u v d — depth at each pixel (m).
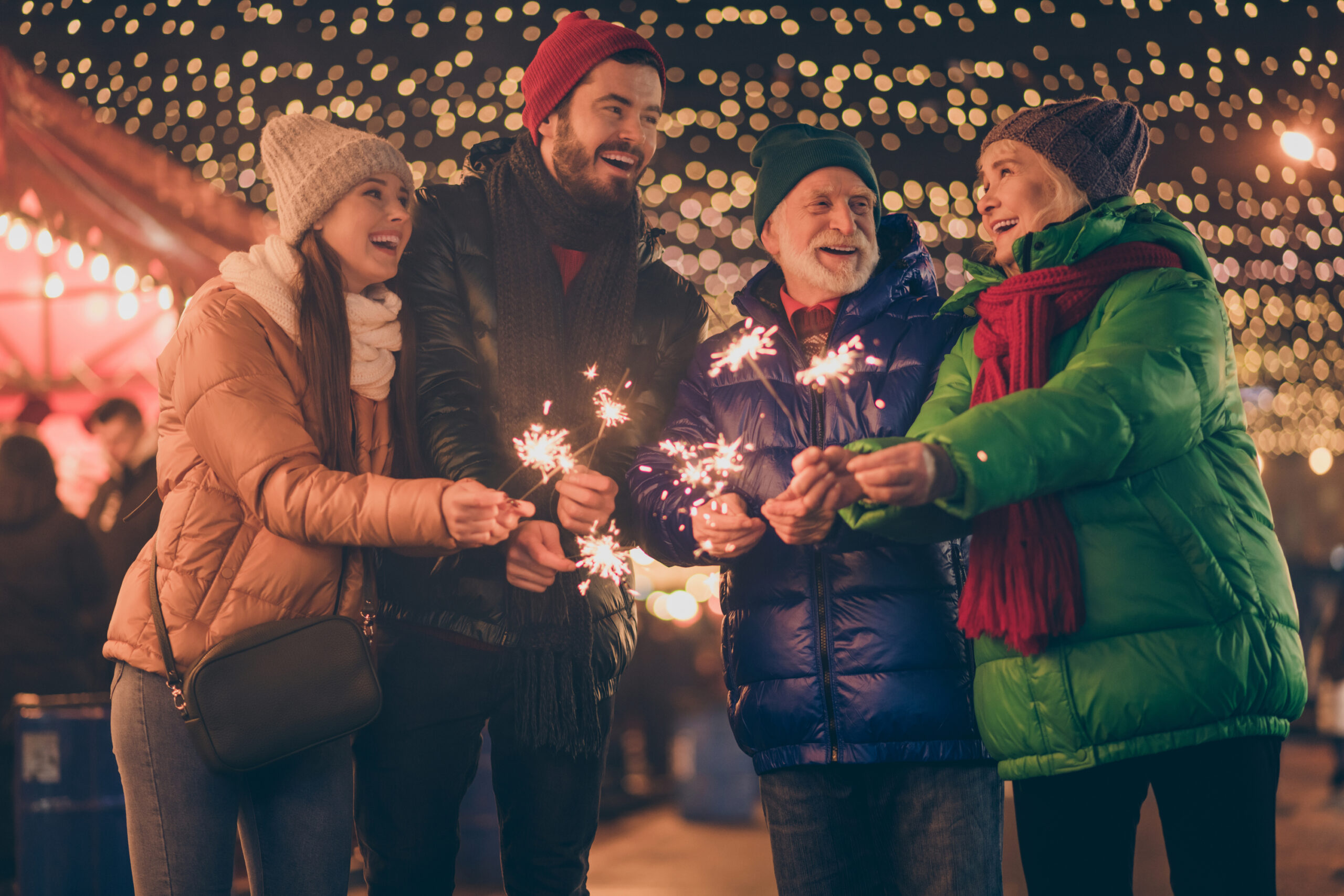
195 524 2.29
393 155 2.56
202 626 2.26
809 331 2.75
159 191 6.20
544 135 2.88
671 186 10.22
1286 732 2.08
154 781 2.28
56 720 3.84
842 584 2.47
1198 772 2.02
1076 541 2.04
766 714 2.51
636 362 2.94
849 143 2.75
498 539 2.25
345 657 2.30
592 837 2.89
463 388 2.76
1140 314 2.08
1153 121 9.09
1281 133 8.10
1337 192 9.29
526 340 2.81
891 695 2.41
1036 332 2.14
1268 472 26.00
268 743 2.22
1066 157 2.30
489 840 5.61
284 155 2.48
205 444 2.26
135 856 2.31
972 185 11.00
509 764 2.83
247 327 2.34
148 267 6.51
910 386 2.58
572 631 2.69
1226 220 10.85
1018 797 2.18
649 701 12.87
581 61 2.77
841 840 2.50
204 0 7.19
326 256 2.49
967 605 2.11
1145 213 2.28
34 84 5.74
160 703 2.28
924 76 9.01
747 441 2.63
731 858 7.17
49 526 4.91
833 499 1.95
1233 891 1.98
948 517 2.15
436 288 2.80
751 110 10.80
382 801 2.73
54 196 6.04
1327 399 16.72
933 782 2.43
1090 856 2.10
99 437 5.64
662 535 2.60
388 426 2.61
